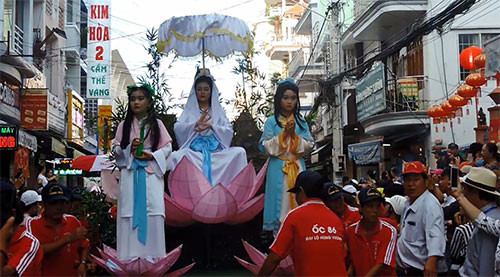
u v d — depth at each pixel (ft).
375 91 72.28
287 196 27.32
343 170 76.07
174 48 33.22
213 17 32.19
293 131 27.58
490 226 20.03
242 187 28.27
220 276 28.86
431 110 54.95
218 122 30.83
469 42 66.13
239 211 28.32
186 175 27.71
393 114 67.15
